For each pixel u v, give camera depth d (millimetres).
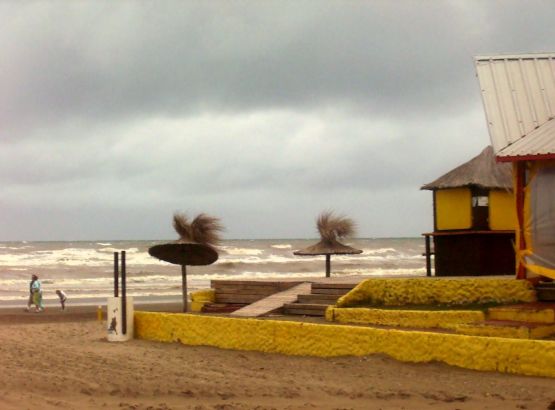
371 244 133500
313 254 27203
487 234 21828
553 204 15414
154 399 11188
